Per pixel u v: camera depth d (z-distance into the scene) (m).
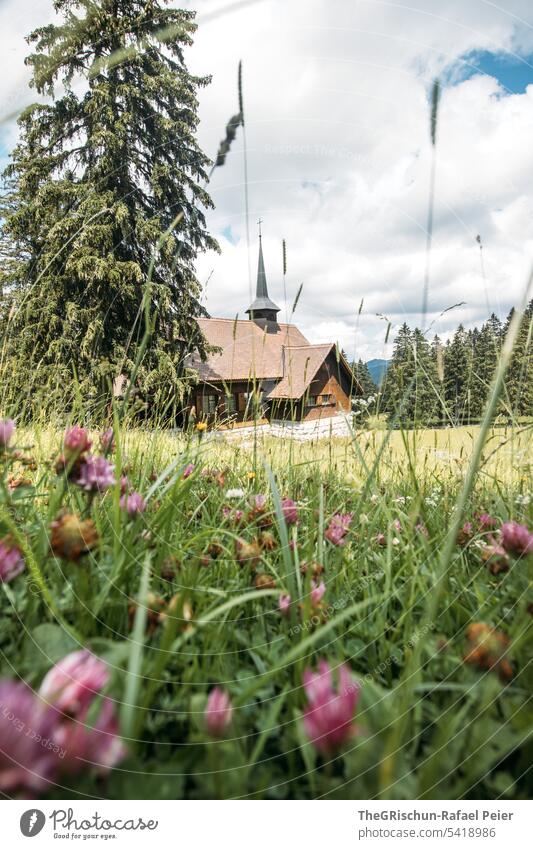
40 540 0.84
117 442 0.93
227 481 1.94
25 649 0.62
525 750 0.55
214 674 0.67
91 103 8.05
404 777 0.51
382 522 1.45
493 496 1.45
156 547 0.98
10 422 1.05
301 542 1.25
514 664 0.66
